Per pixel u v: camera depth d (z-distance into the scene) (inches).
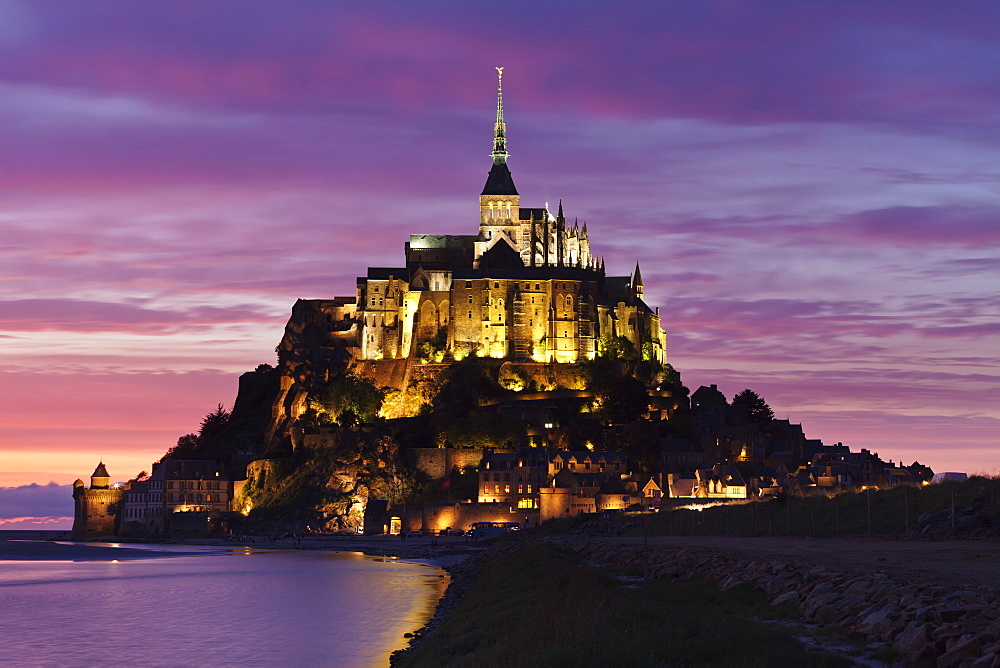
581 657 2353.6
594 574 3924.7
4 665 4010.8
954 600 2215.8
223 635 4675.2
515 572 5108.3
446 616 4768.7
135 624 5108.3
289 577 7603.4
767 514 6309.1
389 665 3796.8
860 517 5280.5
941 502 5078.7
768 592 2952.8
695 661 2214.6
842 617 2426.2
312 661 3959.2
